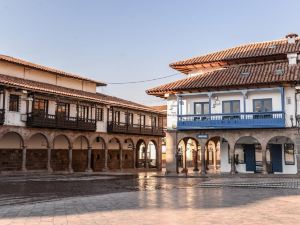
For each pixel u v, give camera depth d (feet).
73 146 138.82
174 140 109.60
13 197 56.24
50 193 62.34
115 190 67.77
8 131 108.88
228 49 128.26
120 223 32.65
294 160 97.60
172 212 38.65
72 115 132.98
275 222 32.94
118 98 171.94
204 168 105.09
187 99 110.83
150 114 175.22
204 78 110.01
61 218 35.58
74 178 101.81
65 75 141.59
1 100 107.45
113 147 158.40
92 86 159.53
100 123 143.95
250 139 104.01
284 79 93.97
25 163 115.03
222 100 105.81
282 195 55.62
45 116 119.34
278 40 124.57
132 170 154.71
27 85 112.16
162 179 96.12
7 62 121.08
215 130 104.42
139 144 175.42
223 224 31.99
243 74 105.50
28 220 34.58
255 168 102.63
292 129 94.84
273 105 99.30
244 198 51.47
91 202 47.85
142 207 42.63
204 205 44.06
